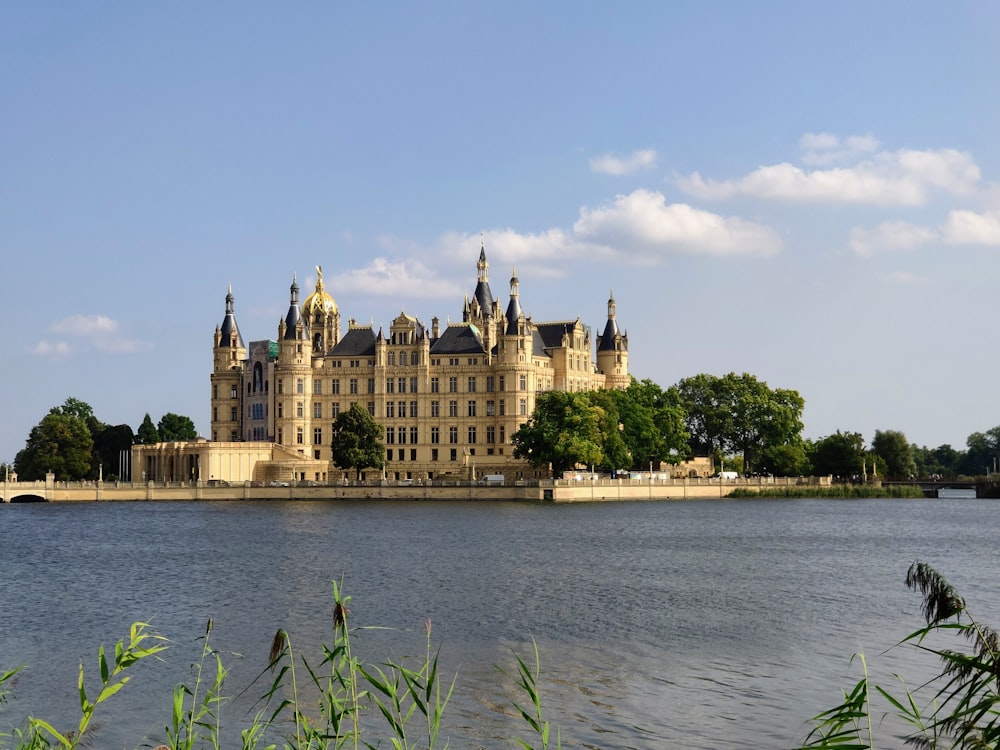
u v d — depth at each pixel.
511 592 84.81
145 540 134.75
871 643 64.19
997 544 132.12
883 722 47.97
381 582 90.94
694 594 84.06
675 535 141.00
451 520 166.62
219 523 163.38
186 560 110.25
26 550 123.44
